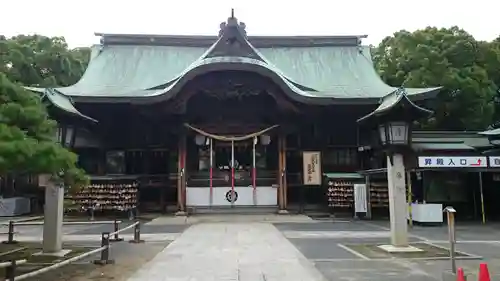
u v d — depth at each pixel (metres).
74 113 12.99
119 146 31.16
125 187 27.50
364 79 35.22
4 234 16.78
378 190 26.58
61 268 10.70
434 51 36.94
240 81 29.08
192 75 28.05
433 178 25.52
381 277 9.55
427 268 10.53
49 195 12.59
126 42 37.97
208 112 30.36
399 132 12.89
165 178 30.56
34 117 8.93
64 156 8.32
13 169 7.57
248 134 29.81
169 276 9.70
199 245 14.72
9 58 37.50
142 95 29.98
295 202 30.83
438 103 36.97
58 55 39.62
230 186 29.59
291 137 31.56
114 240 16.06
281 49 38.38
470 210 25.50
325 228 20.75
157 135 31.33
